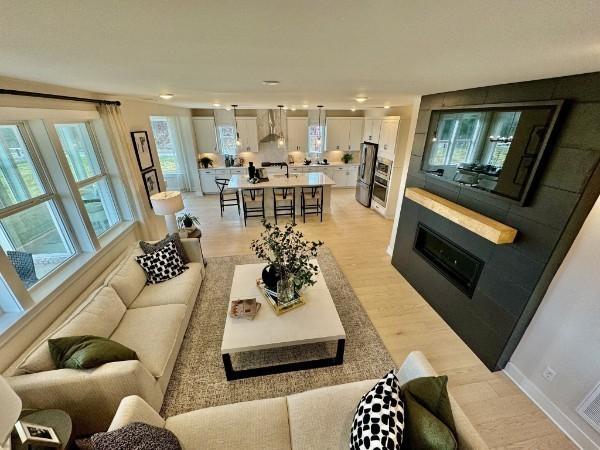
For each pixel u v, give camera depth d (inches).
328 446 54.7
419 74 68.6
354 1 26.0
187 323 103.4
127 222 144.1
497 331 87.7
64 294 91.4
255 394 82.2
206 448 54.2
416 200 118.3
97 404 64.7
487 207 89.0
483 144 88.3
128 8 27.9
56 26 33.6
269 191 228.5
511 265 81.6
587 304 66.5
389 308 120.5
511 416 77.1
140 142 153.6
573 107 62.6
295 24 33.4
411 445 46.1
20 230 87.6
